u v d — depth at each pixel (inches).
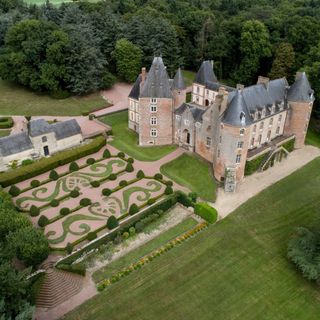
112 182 2881.4
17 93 4534.9
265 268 2162.9
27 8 6161.4
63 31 4473.4
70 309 1868.8
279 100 3282.5
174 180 2938.0
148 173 3004.4
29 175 2898.6
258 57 4857.3
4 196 2470.5
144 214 2482.8
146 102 3223.4
